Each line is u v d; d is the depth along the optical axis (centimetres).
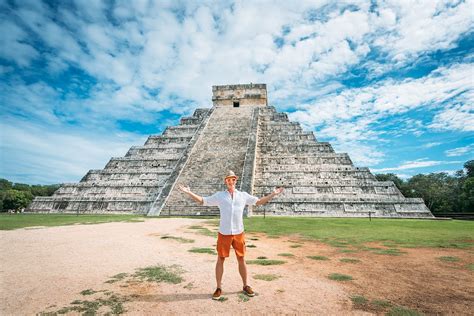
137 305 465
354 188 2870
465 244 1032
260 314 436
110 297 496
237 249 524
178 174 2972
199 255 816
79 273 624
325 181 2981
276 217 2377
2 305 460
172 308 455
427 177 5128
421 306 462
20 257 759
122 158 3497
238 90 4750
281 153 3406
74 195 3142
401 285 566
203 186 2802
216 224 1644
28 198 4872
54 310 445
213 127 3881
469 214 2655
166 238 1106
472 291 534
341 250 920
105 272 633
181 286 551
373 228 1541
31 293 510
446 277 620
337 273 644
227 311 445
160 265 695
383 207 2628
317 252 889
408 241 1100
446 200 4244
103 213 2861
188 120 4284
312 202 2723
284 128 3812
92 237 1079
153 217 2211
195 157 3275
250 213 2511
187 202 2609
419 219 2334
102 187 3152
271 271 658
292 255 839
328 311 445
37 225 1495
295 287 548
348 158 3167
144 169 3325
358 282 582
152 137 3853
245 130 3738
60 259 740
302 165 3148
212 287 548
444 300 489
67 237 1075
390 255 841
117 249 870
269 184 2998
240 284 565
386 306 462
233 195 544
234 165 3073
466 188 3531
